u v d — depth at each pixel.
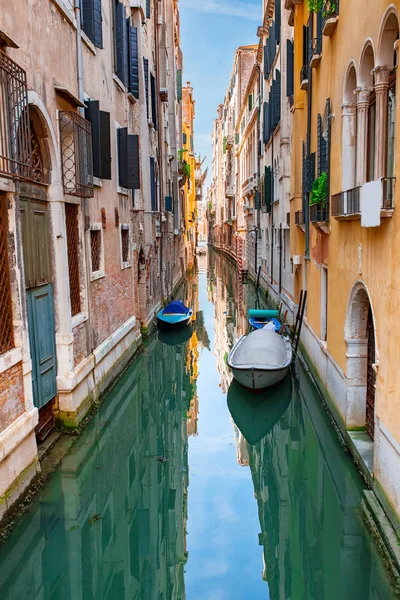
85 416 8.28
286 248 16.78
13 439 5.49
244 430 9.90
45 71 6.84
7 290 5.68
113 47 11.52
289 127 16.02
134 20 14.48
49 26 7.02
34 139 6.91
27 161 5.63
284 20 15.20
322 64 9.31
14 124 5.53
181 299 24.72
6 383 5.47
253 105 28.23
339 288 7.82
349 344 7.21
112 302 10.80
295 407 10.45
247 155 32.34
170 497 7.39
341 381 7.66
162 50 20.61
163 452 8.79
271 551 6.21
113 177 10.92
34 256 6.76
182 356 14.79
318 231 9.77
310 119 10.80
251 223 31.38
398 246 4.91
